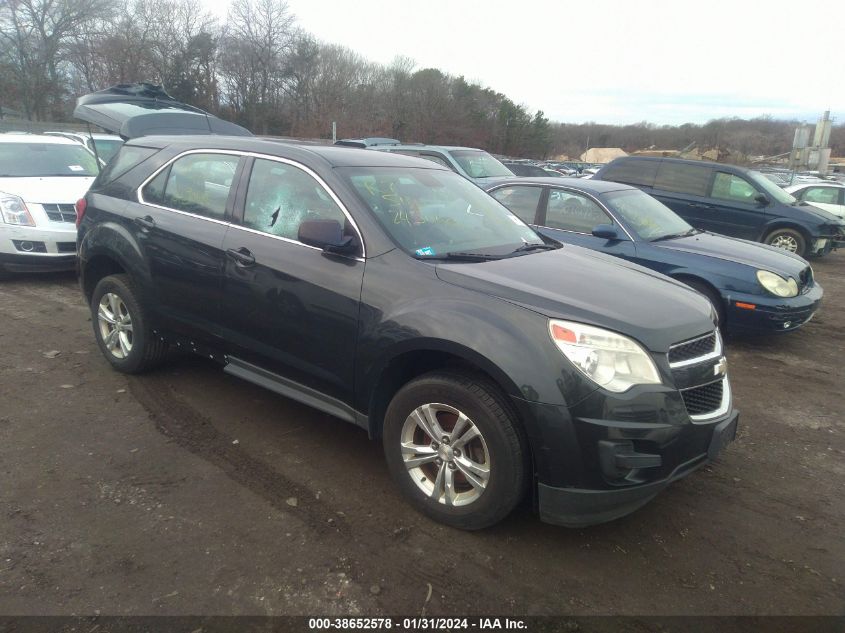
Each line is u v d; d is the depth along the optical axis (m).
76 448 3.76
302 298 3.48
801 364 6.12
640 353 2.81
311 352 3.50
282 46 49.91
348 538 3.02
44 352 5.34
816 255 11.34
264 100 50.53
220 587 2.66
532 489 2.94
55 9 38.03
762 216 11.15
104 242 4.60
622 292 3.20
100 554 2.82
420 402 3.10
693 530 3.23
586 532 3.15
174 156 4.45
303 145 4.06
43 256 7.53
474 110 60.91
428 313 3.03
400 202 3.71
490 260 3.47
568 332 2.79
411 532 3.09
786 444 4.30
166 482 3.44
